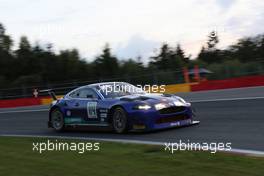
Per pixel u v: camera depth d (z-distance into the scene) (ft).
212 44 144.66
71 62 151.33
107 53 146.00
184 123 33.55
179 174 18.52
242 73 80.43
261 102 43.39
